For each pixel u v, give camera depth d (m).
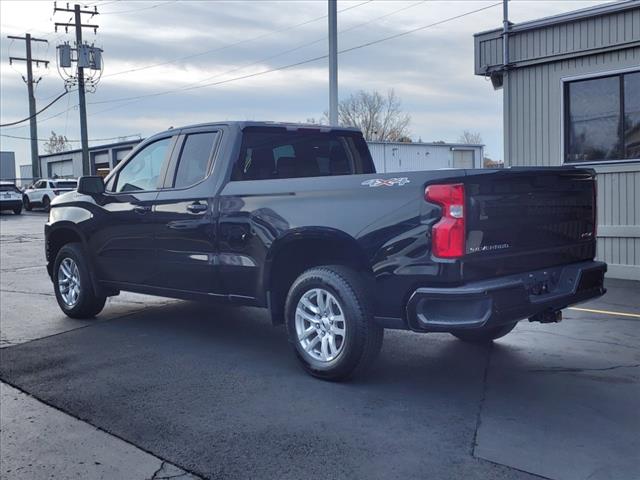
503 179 4.54
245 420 4.40
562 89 10.73
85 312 7.55
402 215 4.56
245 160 6.02
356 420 4.36
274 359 5.87
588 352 5.96
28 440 4.19
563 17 10.45
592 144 10.53
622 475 3.53
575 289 5.00
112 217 6.85
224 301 5.92
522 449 3.88
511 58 11.28
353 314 4.88
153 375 5.43
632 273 10.09
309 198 5.16
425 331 4.53
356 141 7.09
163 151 6.56
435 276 4.38
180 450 3.97
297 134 6.48
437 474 3.57
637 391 4.87
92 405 4.77
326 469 3.66
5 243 18.50
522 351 6.02
